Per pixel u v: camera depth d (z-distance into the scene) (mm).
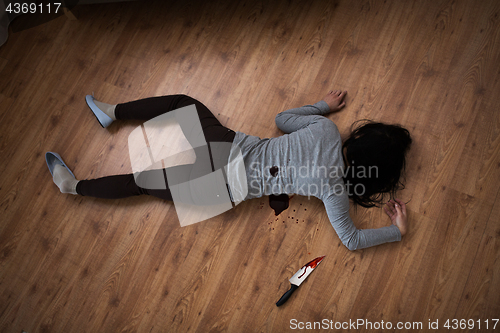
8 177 1521
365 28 1542
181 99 1382
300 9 1586
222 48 1586
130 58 1617
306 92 1505
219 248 1397
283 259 1371
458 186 1376
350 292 1331
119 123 1544
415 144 1420
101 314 1371
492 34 1477
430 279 1319
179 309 1357
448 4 1525
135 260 1412
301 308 1330
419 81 1472
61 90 1600
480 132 1406
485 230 1335
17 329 1376
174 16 1640
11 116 1586
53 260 1433
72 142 1543
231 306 1348
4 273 1431
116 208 1466
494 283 1293
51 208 1483
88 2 1642
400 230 1322
